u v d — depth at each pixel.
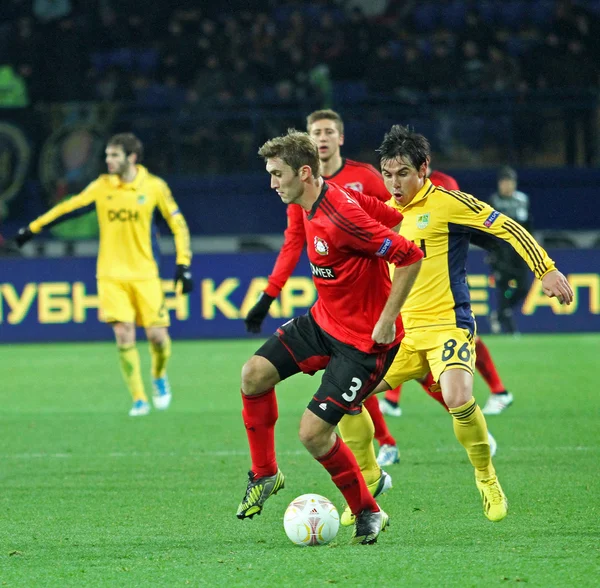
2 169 63.97
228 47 71.69
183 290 33.75
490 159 65.94
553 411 31.86
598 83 70.12
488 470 17.78
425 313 18.91
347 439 18.50
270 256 55.41
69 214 32.69
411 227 18.97
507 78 69.62
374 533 16.16
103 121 64.94
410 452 25.53
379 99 66.00
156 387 34.22
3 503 20.22
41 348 53.16
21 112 64.12
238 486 21.77
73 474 23.30
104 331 55.47
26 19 71.38
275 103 66.44
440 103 66.94
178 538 17.05
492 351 48.56
